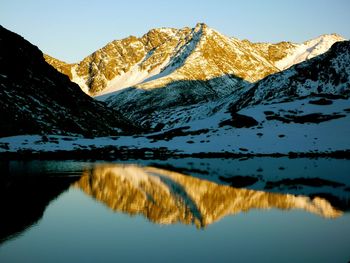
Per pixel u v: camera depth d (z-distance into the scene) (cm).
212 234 3069
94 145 10050
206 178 5888
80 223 3341
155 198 4409
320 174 6300
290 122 11331
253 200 4297
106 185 5191
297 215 3619
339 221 3409
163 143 10425
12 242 2823
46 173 6153
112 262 2491
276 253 2642
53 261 2492
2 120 10169
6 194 4378
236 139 10331
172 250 2714
